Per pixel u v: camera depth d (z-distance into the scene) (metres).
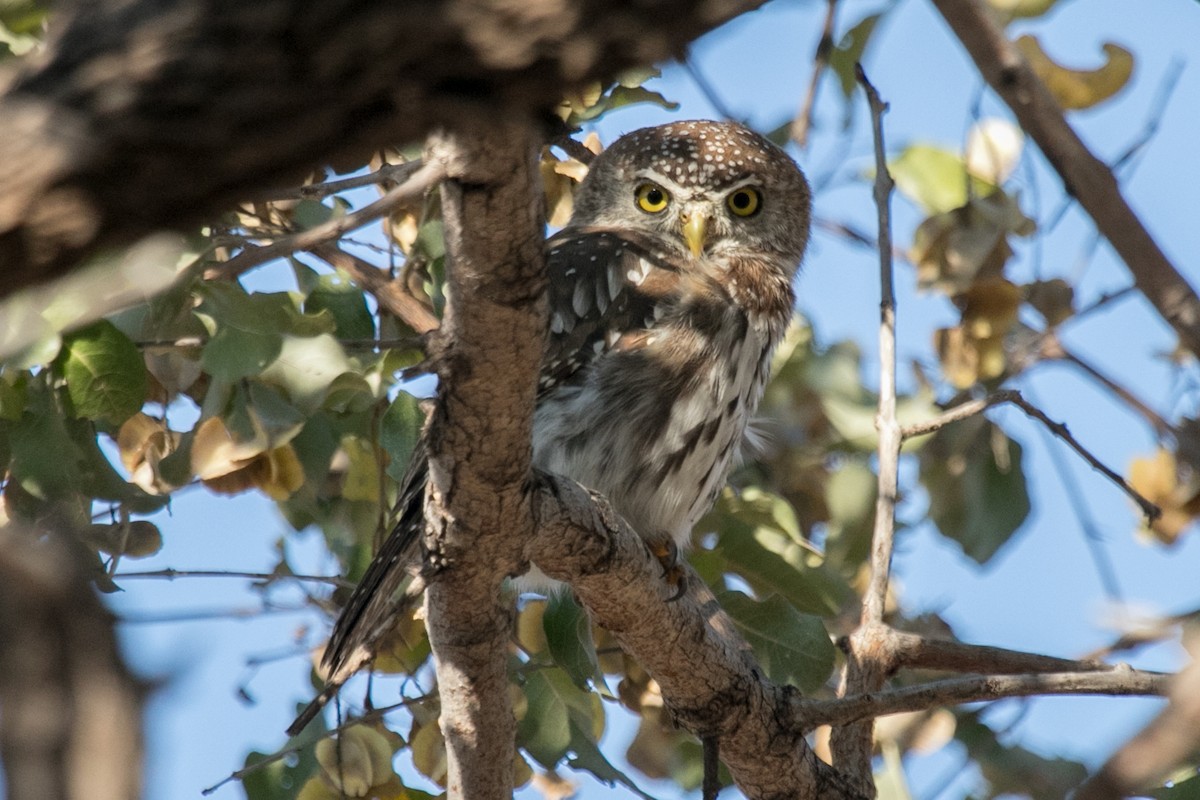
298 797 9.02
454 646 8.12
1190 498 9.95
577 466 10.53
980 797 10.21
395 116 3.03
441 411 6.82
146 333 9.10
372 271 9.80
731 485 11.70
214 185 2.98
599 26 2.98
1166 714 2.94
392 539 8.94
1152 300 4.02
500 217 5.53
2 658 2.41
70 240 2.90
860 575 12.01
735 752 8.65
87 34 2.93
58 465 8.75
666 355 10.66
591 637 9.20
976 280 10.14
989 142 11.05
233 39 2.90
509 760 8.62
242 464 8.75
